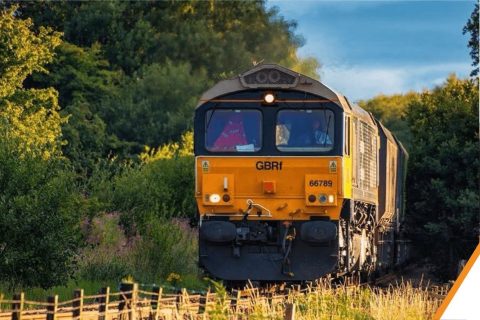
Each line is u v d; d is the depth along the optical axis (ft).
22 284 180.45
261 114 206.18
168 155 449.89
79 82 644.69
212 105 207.10
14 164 183.52
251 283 197.06
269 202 204.54
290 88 205.46
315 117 205.16
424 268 368.48
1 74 384.47
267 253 205.87
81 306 139.13
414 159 349.41
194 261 257.34
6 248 178.50
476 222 312.91
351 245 216.13
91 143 588.09
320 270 204.23
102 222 253.24
